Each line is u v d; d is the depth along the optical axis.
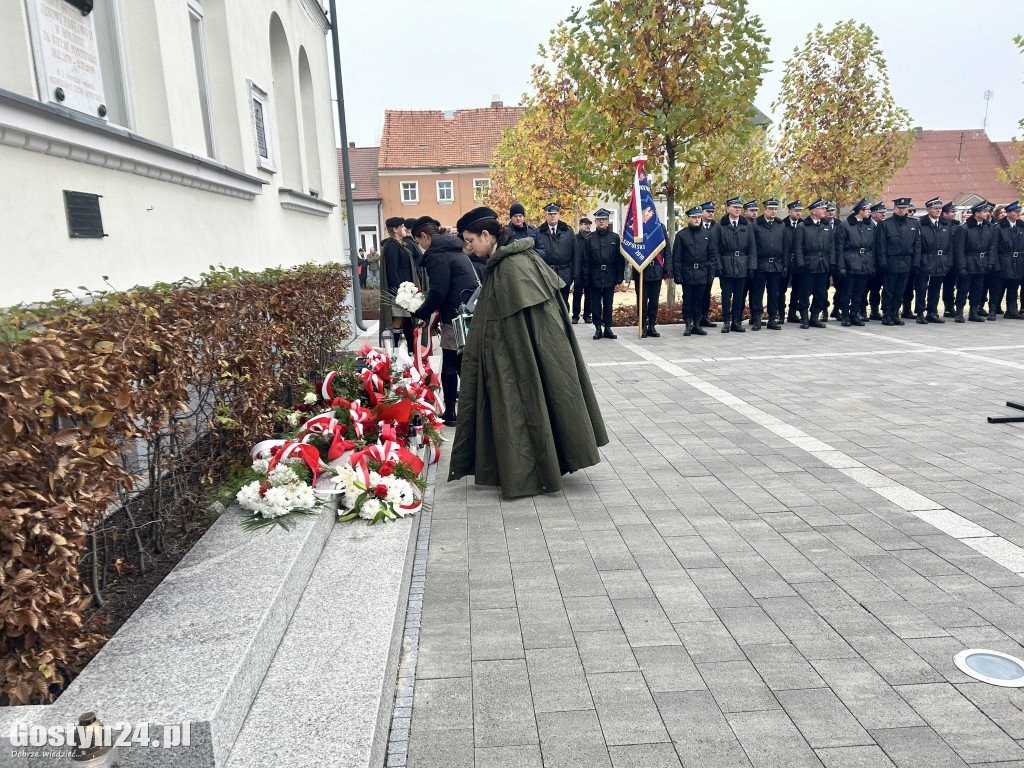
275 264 9.66
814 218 13.80
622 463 5.91
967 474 5.39
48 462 2.40
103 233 4.79
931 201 14.27
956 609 3.48
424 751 2.59
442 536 4.54
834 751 2.54
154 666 2.38
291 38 11.54
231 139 8.31
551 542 4.39
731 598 3.65
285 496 3.81
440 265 6.71
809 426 6.86
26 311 2.90
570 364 5.12
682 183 15.41
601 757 2.54
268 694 2.55
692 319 13.47
